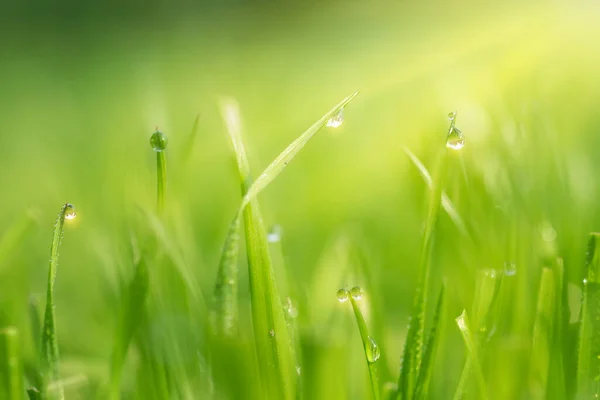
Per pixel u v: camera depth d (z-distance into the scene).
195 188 0.43
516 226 0.27
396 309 0.30
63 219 0.23
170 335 0.24
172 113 0.77
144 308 0.24
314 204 0.41
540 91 0.38
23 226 0.28
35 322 0.25
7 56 1.65
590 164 0.33
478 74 0.52
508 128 0.29
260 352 0.23
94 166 0.46
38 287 0.32
